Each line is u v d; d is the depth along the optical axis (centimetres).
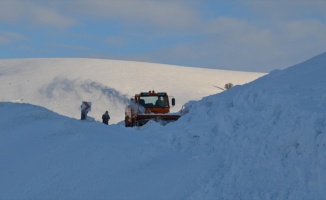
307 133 2216
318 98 2634
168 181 2419
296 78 3438
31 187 2334
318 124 2227
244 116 2823
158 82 19175
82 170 2508
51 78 18000
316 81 3150
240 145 2561
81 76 18612
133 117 6288
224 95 3772
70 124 3084
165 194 2298
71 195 2277
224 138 2772
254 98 2978
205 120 3262
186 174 2472
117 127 3584
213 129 2978
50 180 2398
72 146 2752
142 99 7119
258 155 2377
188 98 16738
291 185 2134
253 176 2283
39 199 2233
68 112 12619
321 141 2145
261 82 3775
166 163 2673
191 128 3088
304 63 4016
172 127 3416
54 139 2869
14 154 2709
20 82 17600
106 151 2720
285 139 2281
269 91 2955
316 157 2134
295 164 2189
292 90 2936
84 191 2319
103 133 3144
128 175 2502
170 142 2983
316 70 3547
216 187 2294
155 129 3534
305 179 2108
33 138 2897
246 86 3916
